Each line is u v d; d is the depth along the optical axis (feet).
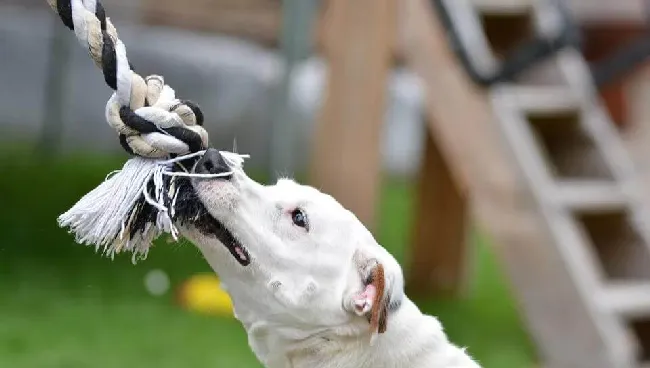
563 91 31.71
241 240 15.25
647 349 29.43
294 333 16.03
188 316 32.50
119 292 33.99
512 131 29.81
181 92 61.16
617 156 31.30
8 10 55.57
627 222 30.37
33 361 26.91
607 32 61.16
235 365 28.12
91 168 52.85
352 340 16.12
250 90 62.18
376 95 34.94
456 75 31.14
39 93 59.21
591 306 27.55
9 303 31.58
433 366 16.61
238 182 15.24
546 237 28.68
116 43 13.00
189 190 14.49
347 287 15.84
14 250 36.94
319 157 35.73
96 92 59.82
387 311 16.01
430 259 39.32
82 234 13.70
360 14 34.86
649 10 32.17
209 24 42.73
